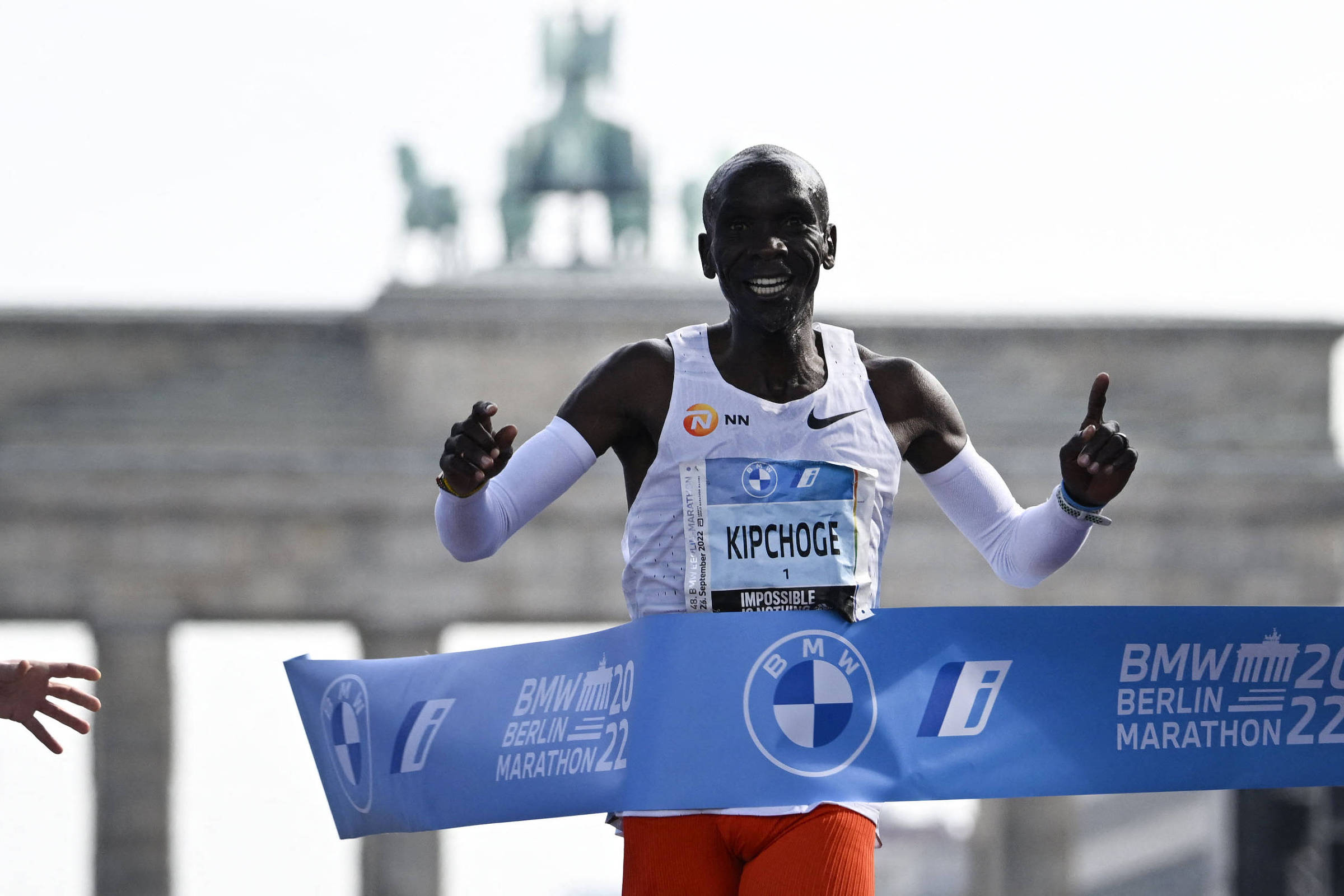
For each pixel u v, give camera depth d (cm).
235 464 14775
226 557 14825
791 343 1847
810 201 1820
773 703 1850
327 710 1973
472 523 1811
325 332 15388
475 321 15138
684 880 1855
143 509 14788
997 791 1903
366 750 1961
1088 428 1869
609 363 1877
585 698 1898
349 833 1973
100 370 15212
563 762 1895
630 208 15775
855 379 1877
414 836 14612
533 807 1900
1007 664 1919
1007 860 15038
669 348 1873
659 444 1842
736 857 1873
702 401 1839
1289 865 13838
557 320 15175
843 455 1842
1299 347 15375
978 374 15312
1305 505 15062
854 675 1867
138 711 14700
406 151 15562
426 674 1958
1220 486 15012
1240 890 13962
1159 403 15388
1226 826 14512
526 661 1933
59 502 14700
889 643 1880
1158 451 15200
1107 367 15375
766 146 1852
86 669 2269
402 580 14888
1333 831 13962
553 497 1862
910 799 1873
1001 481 1972
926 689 1892
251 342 15350
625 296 15288
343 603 14850
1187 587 15088
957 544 14950
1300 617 1961
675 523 1842
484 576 14888
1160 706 1948
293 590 14825
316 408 15212
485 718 1936
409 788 1945
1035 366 15338
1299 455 15275
